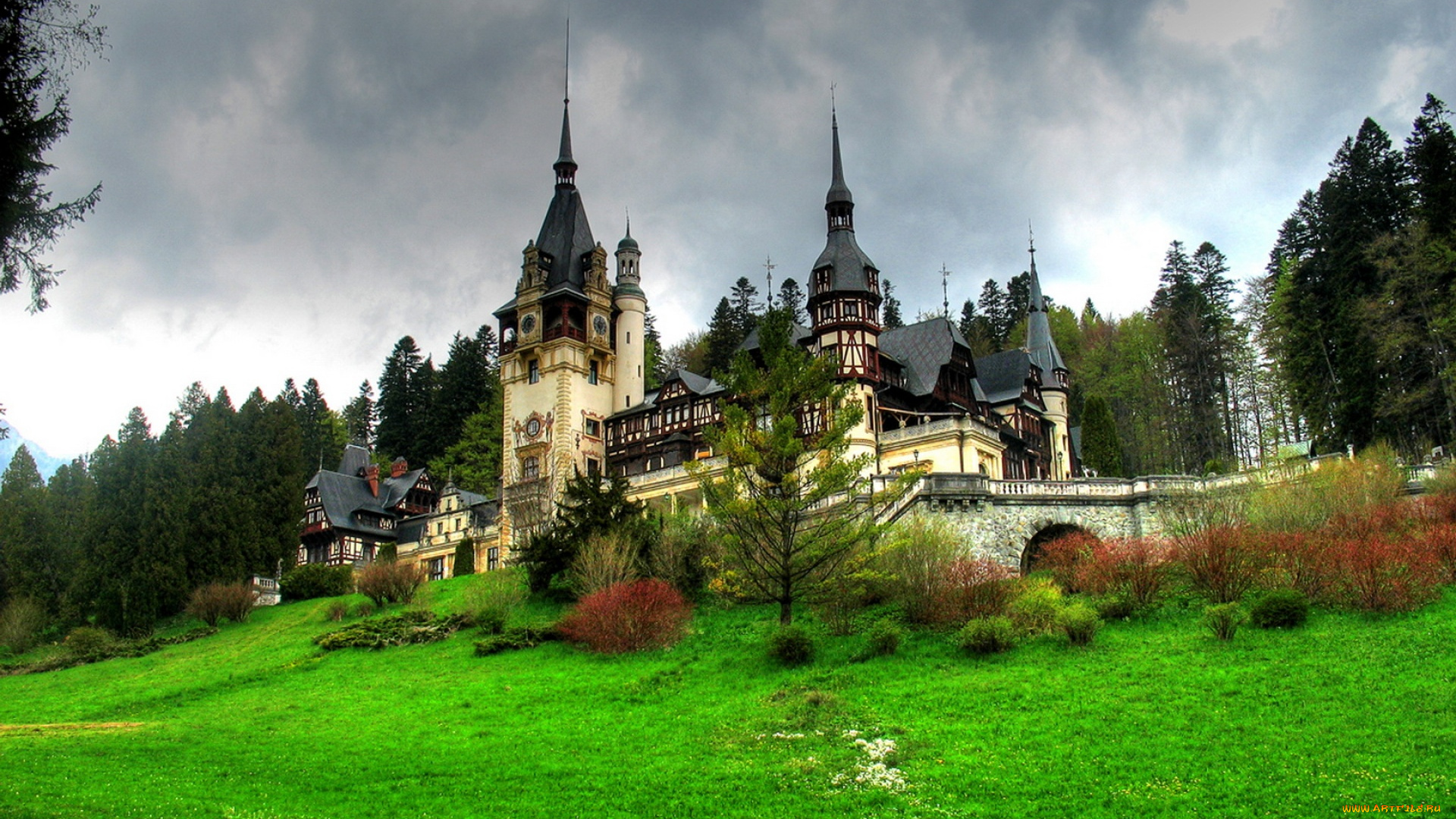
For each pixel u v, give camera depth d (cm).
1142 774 2255
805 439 4312
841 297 6419
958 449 5997
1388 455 4506
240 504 6556
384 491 9375
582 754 2652
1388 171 6297
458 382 10469
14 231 2005
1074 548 4038
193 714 3503
